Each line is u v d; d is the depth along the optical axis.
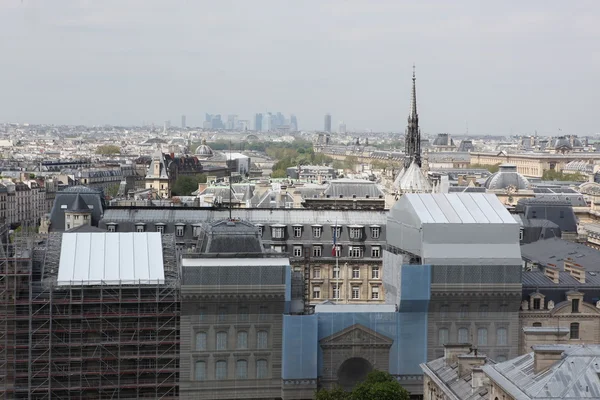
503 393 196.50
